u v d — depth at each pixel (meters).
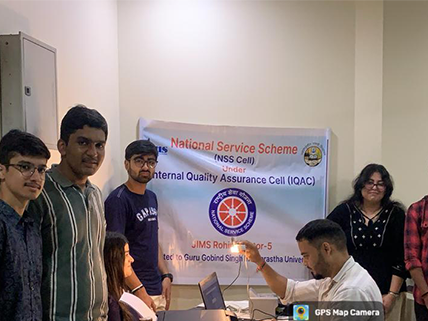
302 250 1.58
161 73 2.98
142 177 2.46
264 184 2.98
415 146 2.93
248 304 2.11
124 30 2.97
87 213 1.40
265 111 3.01
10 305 1.06
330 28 3.02
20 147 1.09
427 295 2.30
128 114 2.98
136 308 1.61
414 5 2.93
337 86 3.03
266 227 2.99
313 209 3.00
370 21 2.98
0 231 1.05
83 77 2.33
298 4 3.01
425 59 2.91
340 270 1.53
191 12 2.99
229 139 2.97
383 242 2.59
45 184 1.32
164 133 2.93
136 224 2.46
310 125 3.02
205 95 3.00
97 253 1.45
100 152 1.40
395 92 2.97
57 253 1.30
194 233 2.95
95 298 1.39
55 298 1.28
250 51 3.01
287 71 3.02
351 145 3.02
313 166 3.00
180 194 2.94
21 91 1.45
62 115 2.04
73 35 2.20
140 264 2.47
